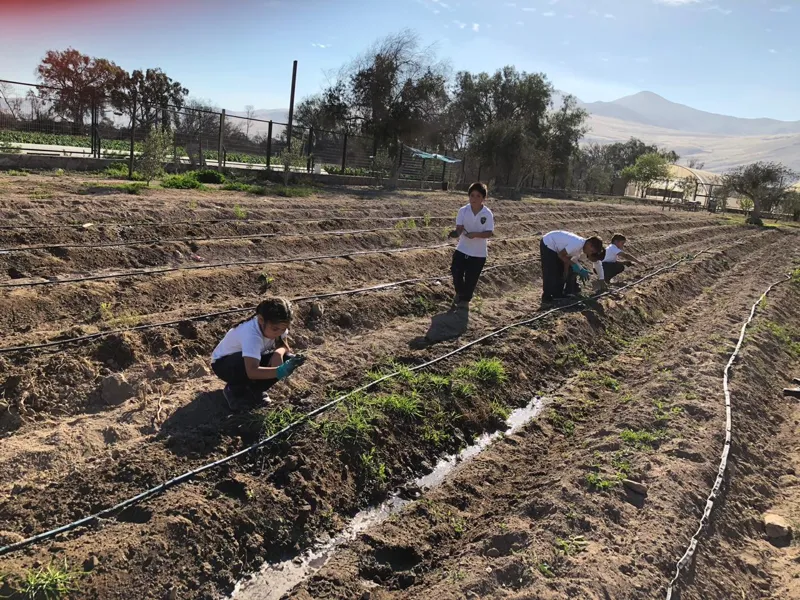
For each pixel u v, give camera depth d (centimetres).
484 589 366
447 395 640
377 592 391
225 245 1023
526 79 4941
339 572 400
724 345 855
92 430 495
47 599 324
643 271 1456
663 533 416
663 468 497
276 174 2262
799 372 874
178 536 386
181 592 361
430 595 364
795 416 696
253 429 515
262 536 418
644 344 950
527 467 560
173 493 421
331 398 586
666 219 3161
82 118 1942
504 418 656
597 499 456
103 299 731
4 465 435
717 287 1485
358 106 2912
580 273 1028
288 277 939
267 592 385
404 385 637
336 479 490
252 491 441
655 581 372
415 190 2805
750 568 418
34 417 515
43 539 368
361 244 1255
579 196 5075
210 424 522
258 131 2580
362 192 2303
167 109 2059
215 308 757
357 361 699
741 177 4097
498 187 3778
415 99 2844
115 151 2373
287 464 476
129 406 542
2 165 1585
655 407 632
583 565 378
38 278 763
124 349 614
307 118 4159
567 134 5047
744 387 709
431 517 471
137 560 362
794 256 2320
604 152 8675
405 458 547
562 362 814
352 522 465
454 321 884
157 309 759
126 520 393
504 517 459
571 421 659
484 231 903
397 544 436
